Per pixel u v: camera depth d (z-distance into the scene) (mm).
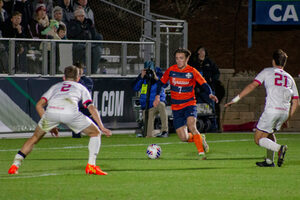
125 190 25656
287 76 33312
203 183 27766
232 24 113438
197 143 37469
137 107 58281
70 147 46438
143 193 24953
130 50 62125
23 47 56375
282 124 34250
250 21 74938
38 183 27422
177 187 26562
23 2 57969
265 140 33156
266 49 107562
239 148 45656
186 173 31172
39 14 58500
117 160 37406
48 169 32656
